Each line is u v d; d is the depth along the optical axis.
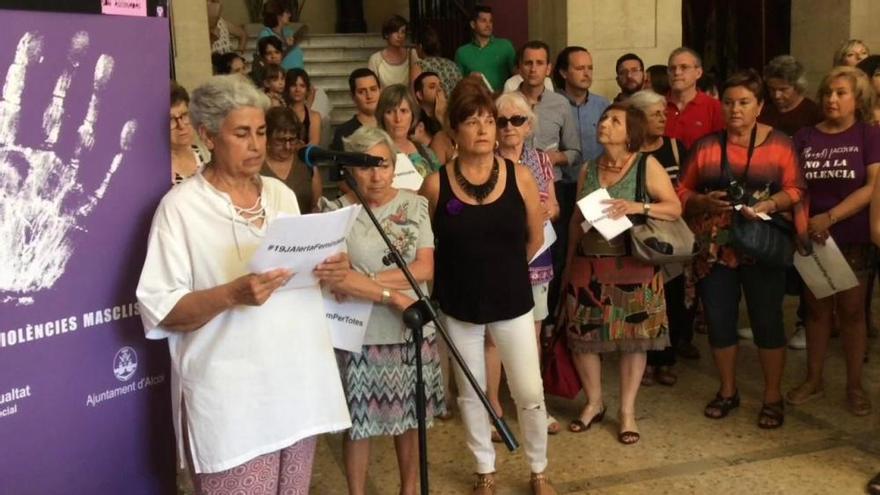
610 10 6.64
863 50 5.23
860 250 4.10
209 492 2.26
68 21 2.02
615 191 3.74
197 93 2.18
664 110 4.40
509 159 3.48
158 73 2.25
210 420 2.19
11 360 2.00
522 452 3.85
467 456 3.84
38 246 2.02
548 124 5.02
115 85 2.14
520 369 3.26
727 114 3.87
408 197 3.03
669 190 3.72
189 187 2.21
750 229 3.84
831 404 4.30
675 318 4.77
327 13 12.03
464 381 3.31
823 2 7.21
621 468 3.67
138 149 2.22
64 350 2.11
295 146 3.80
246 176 2.24
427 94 5.25
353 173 2.91
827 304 4.27
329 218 2.16
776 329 3.99
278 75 6.29
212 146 2.21
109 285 2.20
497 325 3.23
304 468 2.42
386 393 2.96
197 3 6.57
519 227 3.19
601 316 3.84
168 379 2.41
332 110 8.78
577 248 3.93
